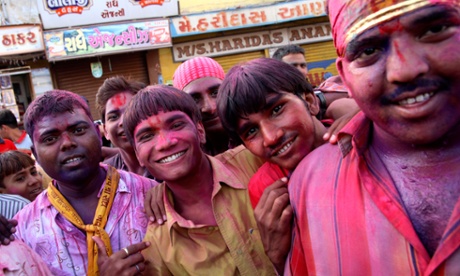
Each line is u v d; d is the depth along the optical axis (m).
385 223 0.88
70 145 1.65
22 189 2.80
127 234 1.76
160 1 8.34
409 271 0.83
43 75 8.12
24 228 1.76
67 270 1.69
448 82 0.75
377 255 0.89
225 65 9.13
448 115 0.77
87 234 1.70
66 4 7.89
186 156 1.54
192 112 1.66
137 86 2.89
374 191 0.91
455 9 0.72
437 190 0.85
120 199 1.82
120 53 8.52
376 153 0.97
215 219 1.59
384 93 0.80
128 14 8.27
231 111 1.34
